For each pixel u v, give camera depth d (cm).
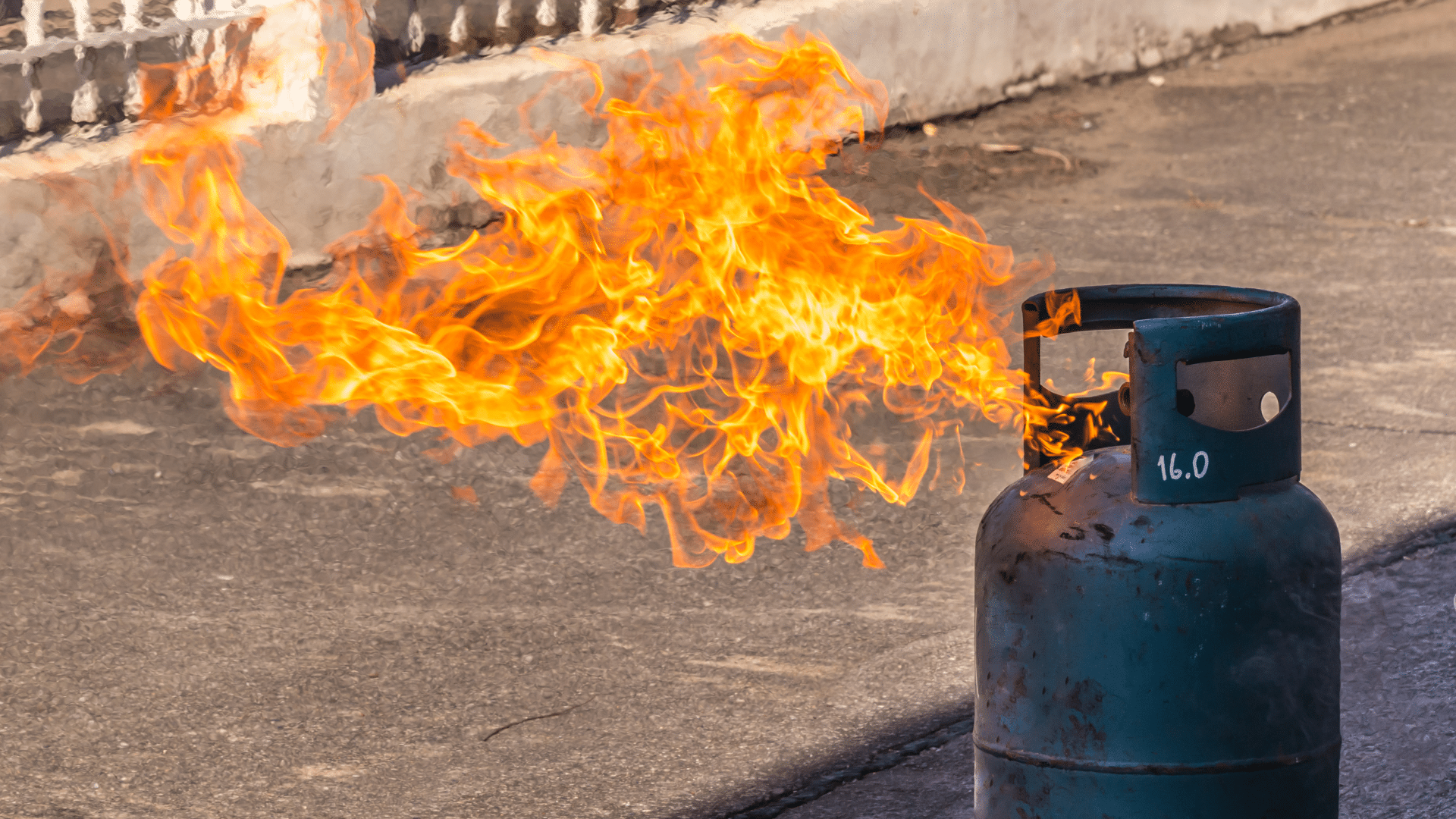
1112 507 346
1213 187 1197
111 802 475
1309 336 888
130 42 955
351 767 493
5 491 707
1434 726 486
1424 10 1778
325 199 986
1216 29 1617
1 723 520
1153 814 347
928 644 565
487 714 523
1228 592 340
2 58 925
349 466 731
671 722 515
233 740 509
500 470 726
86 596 612
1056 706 352
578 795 474
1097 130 1359
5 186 880
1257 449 346
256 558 645
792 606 598
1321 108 1425
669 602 603
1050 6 1446
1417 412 772
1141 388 340
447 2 1130
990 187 1187
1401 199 1165
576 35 1152
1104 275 996
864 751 494
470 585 621
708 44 1173
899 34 1303
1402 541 626
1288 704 349
